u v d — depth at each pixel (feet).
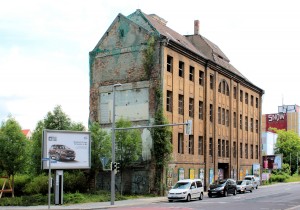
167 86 144.87
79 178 142.31
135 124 145.79
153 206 100.32
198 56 164.45
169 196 117.60
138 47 148.25
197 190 123.44
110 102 153.17
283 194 151.33
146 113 144.05
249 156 221.87
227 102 194.08
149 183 140.15
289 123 554.46
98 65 157.17
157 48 144.25
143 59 146.61
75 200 114.62
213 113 177.37
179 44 150.71
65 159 114.01
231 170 195.72
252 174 224.53
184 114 153.99
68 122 140.77
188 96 157.79
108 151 132.36
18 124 131.23
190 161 156.76
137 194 140.26
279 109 588.09
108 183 146.72
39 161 131.95
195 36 193.57
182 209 89.66
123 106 149.48
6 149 126.82
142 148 143.33
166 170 140.97
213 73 179.11
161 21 173.68
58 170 111.04
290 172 368.07
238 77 204.95
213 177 174.29
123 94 150.00
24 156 129.70
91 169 135.13
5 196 134.92
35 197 116.88
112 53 154.40
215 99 179.22
